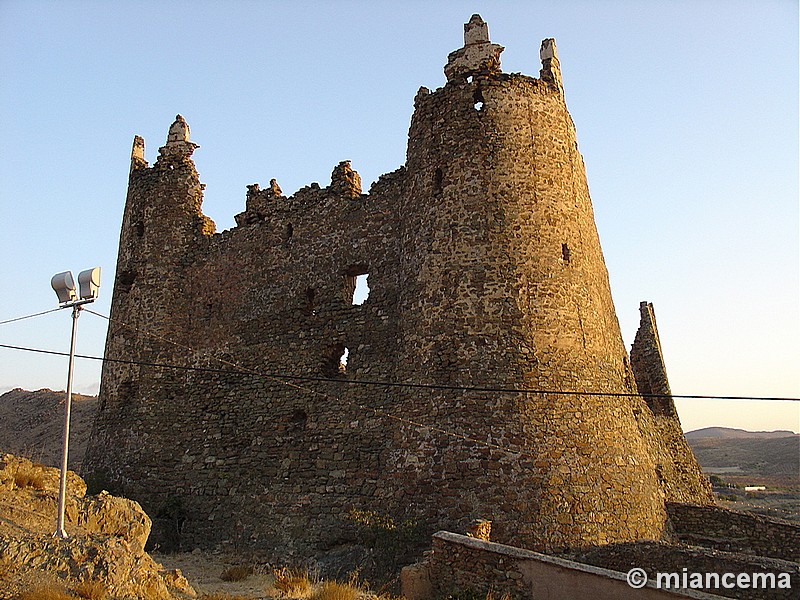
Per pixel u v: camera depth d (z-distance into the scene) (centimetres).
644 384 2631
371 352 2134
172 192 2783
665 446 2300
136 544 1319
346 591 1320
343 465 1994
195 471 2292
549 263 1864
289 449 2142
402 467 1783
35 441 4275
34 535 1170
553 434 1681
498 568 1248
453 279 1862
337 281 2308
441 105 2067
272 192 2597
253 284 2508
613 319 2123
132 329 2631
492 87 2019
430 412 1780
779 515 3019
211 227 2798
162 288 2655
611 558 1568
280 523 2008
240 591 1412
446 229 1919
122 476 2402
